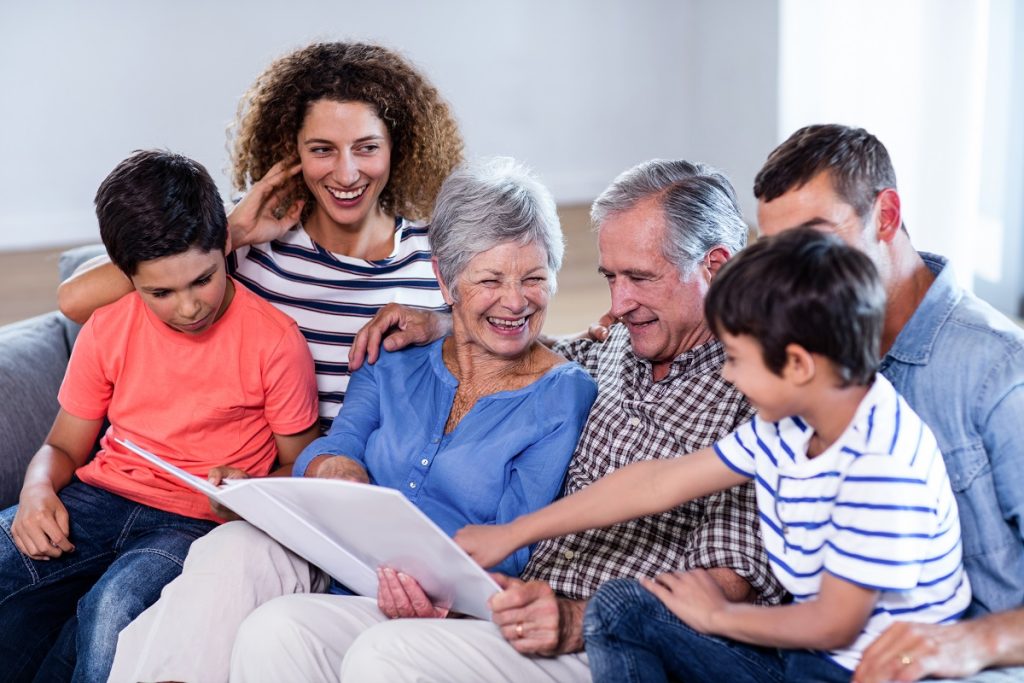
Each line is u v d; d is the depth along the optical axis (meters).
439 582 1.62
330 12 5.74
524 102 6.10
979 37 3.58
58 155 5.64
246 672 1.61
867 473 1.32
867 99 3.94
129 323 1.97
